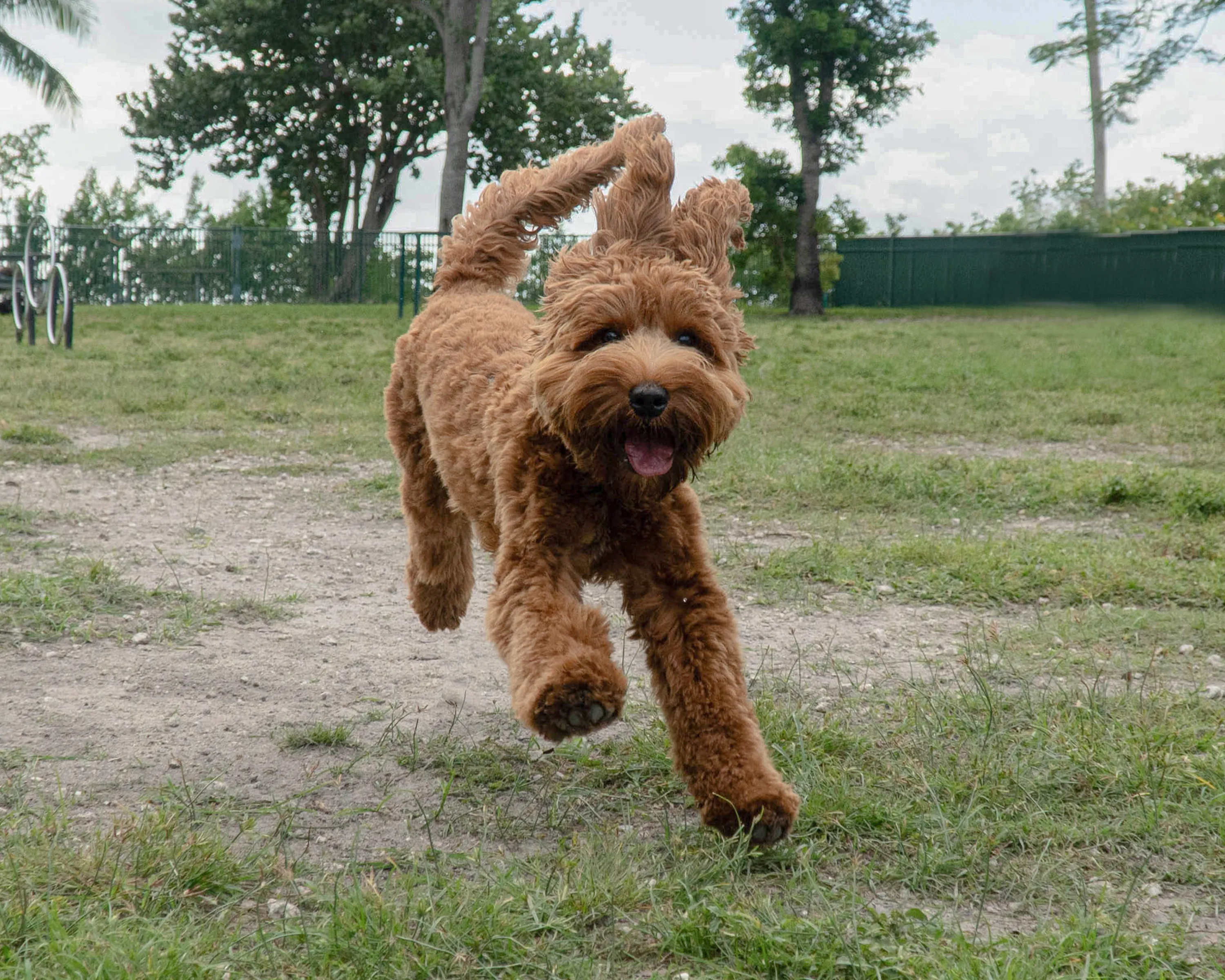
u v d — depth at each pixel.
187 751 3.66
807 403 12.96
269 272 34.66
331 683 4.38
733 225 3.54
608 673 2.76
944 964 2.39
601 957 2.50
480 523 3.84
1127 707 3.93
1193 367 15.62
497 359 3.90
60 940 2.29
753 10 33.16
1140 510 7.64
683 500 3.34
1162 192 31.78
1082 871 2.91
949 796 3.27
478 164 41.19
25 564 5.87
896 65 33.53
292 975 2.35
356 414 11.56
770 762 3.08
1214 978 2.42
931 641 5.02
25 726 3.79
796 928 2.51
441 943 2.46
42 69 27.16
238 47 36.91
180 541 6.58
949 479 8.30
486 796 3.40
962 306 26.41
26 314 19.27
